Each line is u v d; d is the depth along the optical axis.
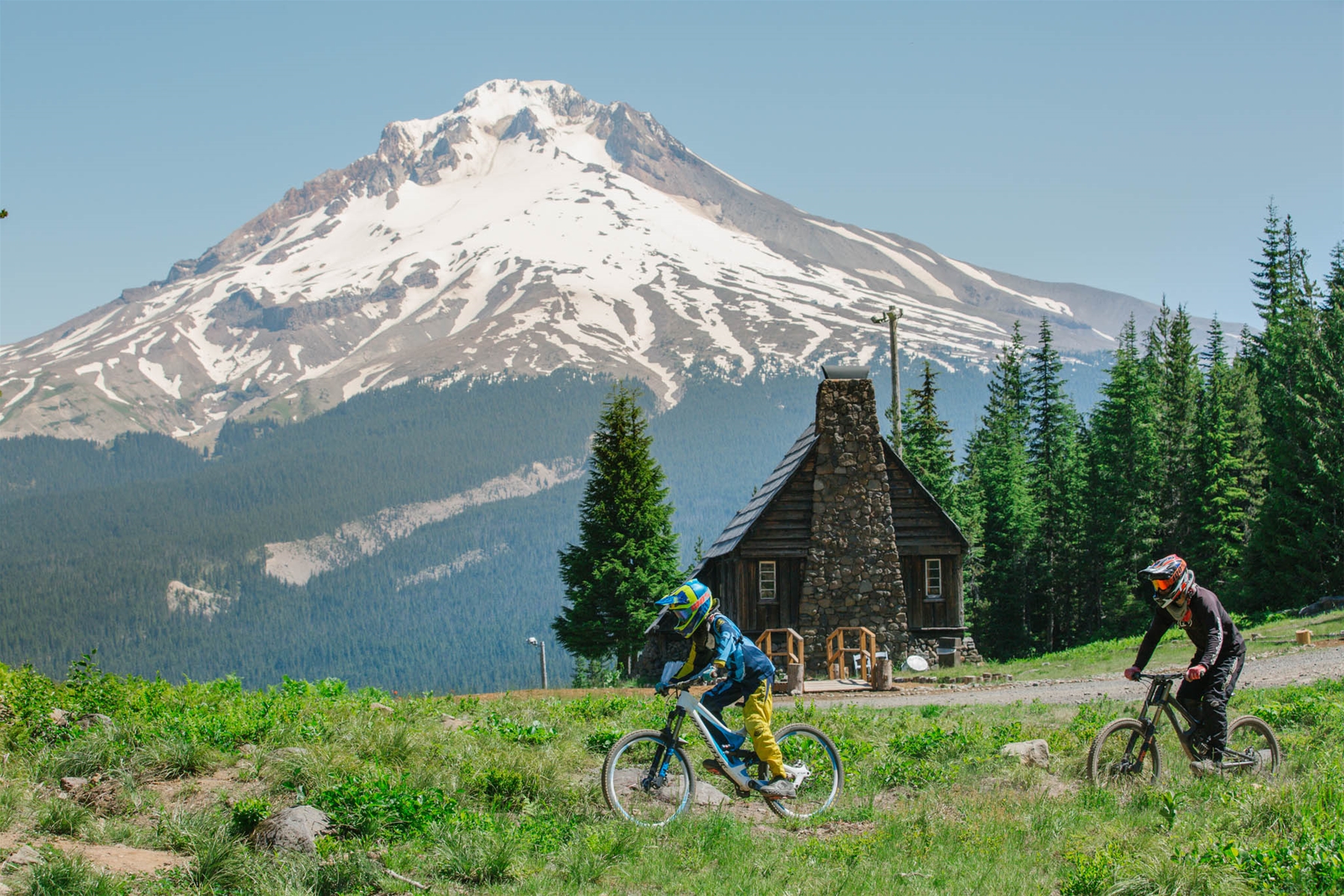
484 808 8.66
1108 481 61.34
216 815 7.90
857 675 30.17
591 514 50.25
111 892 6.21
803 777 8.76
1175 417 59.56
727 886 6.77
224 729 10.52
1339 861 6.34
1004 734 12.45
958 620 33.59
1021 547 66.31
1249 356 66.94
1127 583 60.12
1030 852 7.57
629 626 48.38
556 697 20.94
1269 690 16.22
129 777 8.94
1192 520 55.31
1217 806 8.25
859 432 32.84
